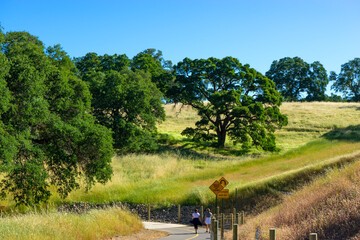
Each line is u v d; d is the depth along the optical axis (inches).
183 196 1206.3
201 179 1480.1
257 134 2057.1
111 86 1978.3
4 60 798.5
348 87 4658.0
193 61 2306.8
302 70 4434.1
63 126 986.7
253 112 2073.1
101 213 657.0
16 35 1159.0
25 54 978.1
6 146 773.3
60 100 1040.2
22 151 931.3
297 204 601.6
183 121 3026.6
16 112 872.9
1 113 799.7
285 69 4480.8
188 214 1086.4
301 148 2038.6
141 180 1470.2
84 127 1063.6
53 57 1393.9
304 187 849.5
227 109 2159.2
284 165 1571.1
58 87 1044.5
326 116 2957.7
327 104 3508.9
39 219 511.5
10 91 841.5
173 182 1428.4
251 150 2218.3
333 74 4751.5
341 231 386.0
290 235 423.2
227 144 2369.6
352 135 2192.4
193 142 2368.4
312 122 2785.4
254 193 1108.5
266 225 545.0
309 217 473.4
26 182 931.3
